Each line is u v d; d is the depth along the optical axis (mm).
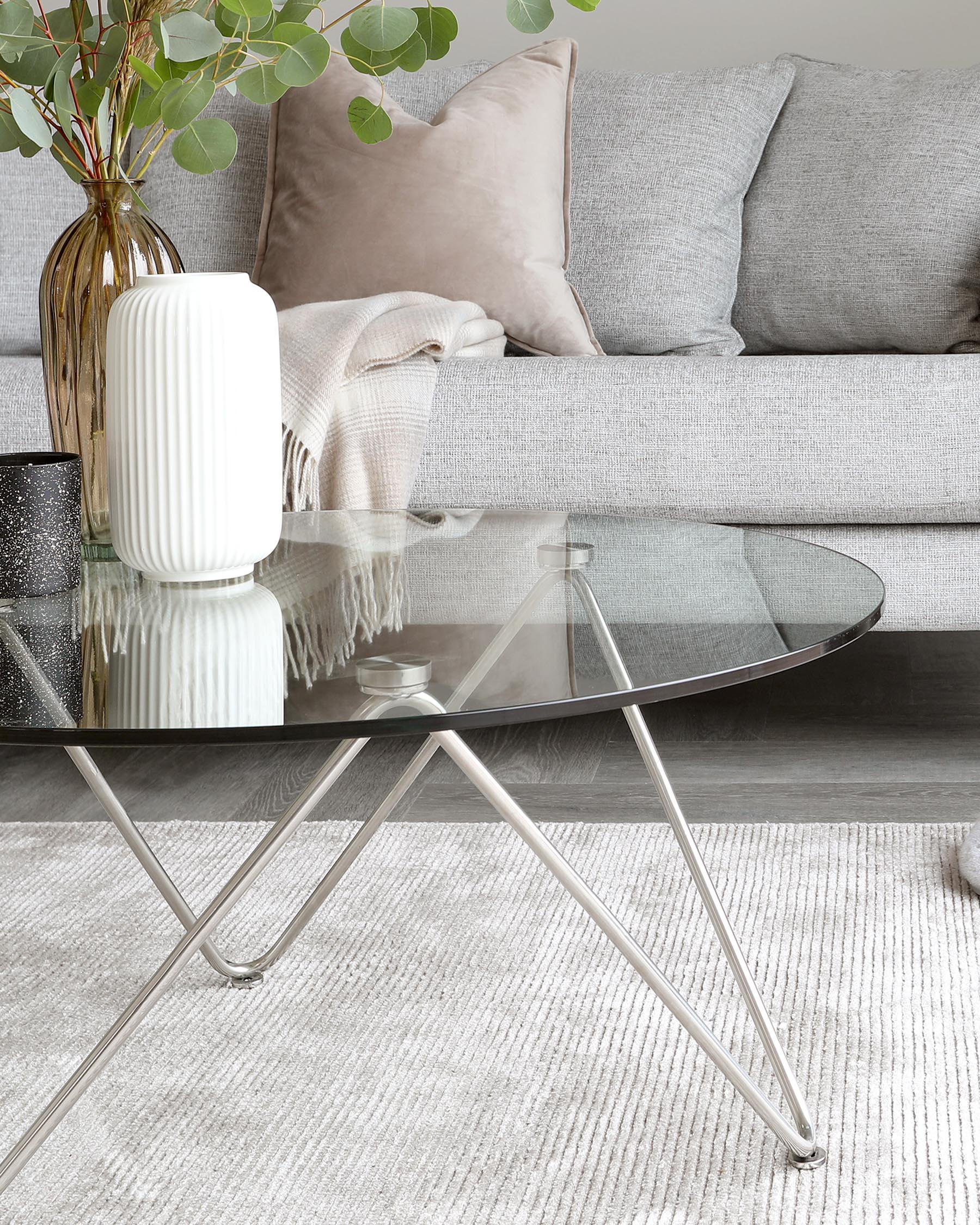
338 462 1725
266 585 1072
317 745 2006
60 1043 1196
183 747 2012
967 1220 921
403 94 2490
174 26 1104
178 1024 1227
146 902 1483
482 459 1814
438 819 1715
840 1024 1193
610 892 1479
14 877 1553
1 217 2420
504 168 2285
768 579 1030
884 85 2404
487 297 2240
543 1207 949
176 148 1108
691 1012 958
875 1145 1014
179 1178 996
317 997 1271
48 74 1148
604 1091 1100
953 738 1964
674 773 1864
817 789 1777
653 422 1786
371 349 1717
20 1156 904
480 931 1396
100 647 892
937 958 1310
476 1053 1163
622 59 2912
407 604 987
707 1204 948
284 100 2428
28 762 1968
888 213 2281
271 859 1012
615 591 1011
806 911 1422
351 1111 1079
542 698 735
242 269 2477
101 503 1225
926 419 1739
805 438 1762
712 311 2359
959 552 1794
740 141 2398
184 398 1040
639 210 2367
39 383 1843
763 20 2840
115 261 1201
